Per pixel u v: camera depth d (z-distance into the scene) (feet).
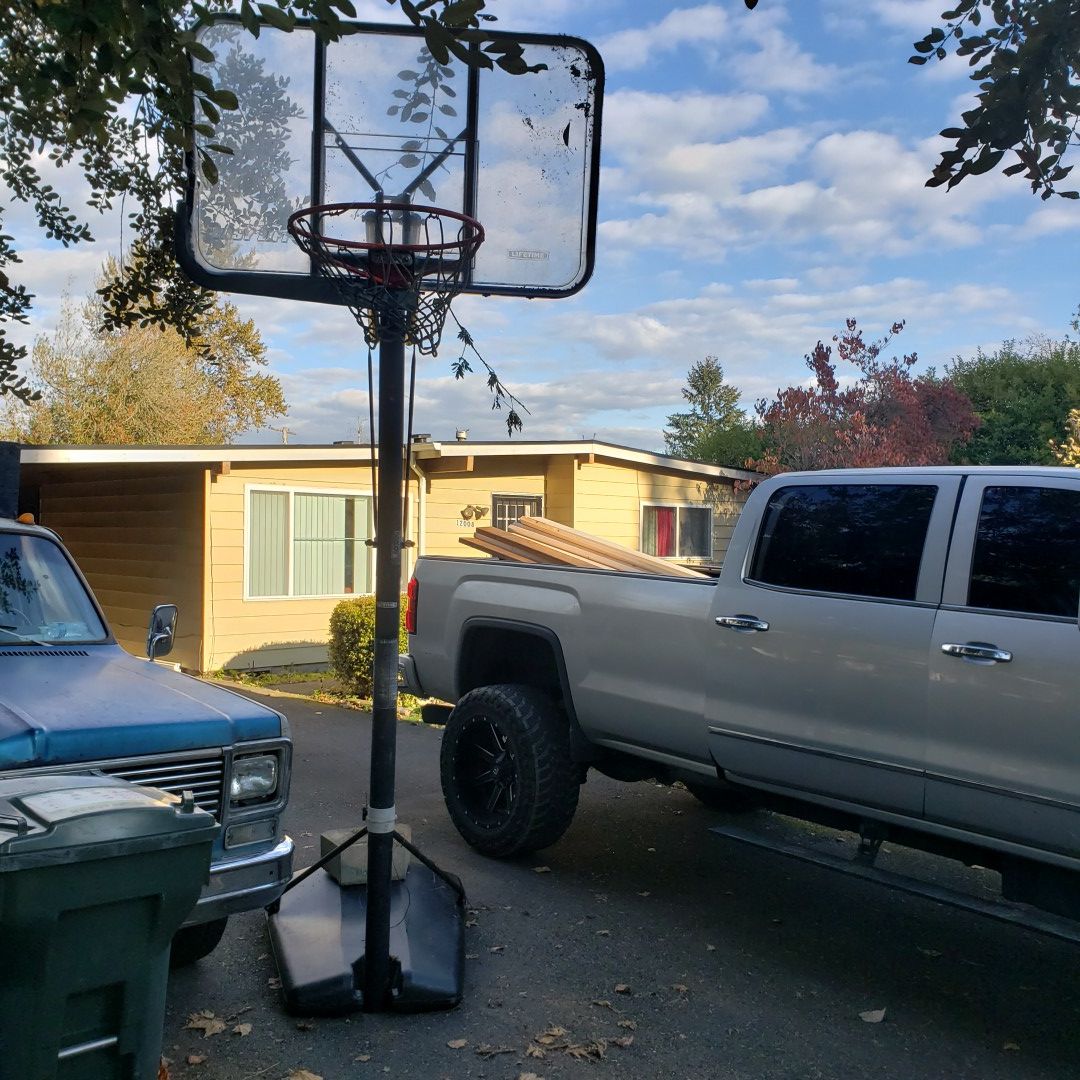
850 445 56.95
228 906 11.47
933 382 67.87
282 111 14.03
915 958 14.79
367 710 34.27
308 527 46.26
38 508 56.44
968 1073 11.53
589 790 24.30
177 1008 12.66
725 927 15.75
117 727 10.72
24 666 12.88
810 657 13.67
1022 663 11.53
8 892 7.64
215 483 42.83
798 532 14.52
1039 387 76.02
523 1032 12.25
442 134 14.29
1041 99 11.41
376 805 12.67
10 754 9.93
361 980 12.76
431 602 20.45
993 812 11.82
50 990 7.94
